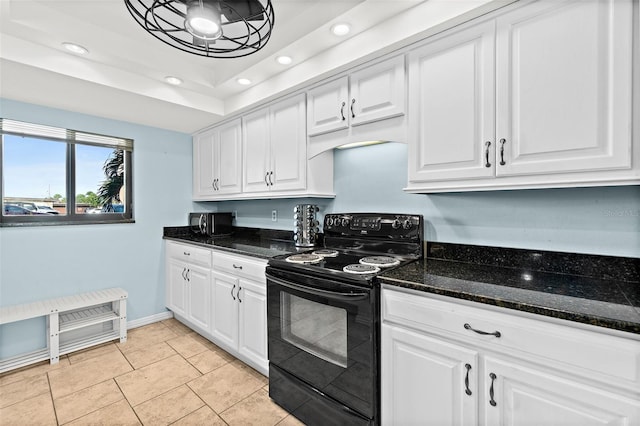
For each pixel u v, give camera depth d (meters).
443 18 1.34
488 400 1.08
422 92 1.50
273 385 1.81
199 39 1.38
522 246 1.51
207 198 3.09
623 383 0.85
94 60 1.89
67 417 1.67
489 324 1.07
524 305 0.99
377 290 1.37
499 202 1.58
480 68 1.32
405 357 1.29
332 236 2.19
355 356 1.40
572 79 1.11
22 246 2.31
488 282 1.26
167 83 2.25
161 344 2.55
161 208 3.09
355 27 1.58
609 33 1.04
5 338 2.21
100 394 1.88
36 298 2.38
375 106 1.67
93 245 2.66
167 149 3.13
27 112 2.30
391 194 2.00
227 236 3.06
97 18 1.68
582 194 1.35
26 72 1.76
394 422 1.33
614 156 1.04
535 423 0.99
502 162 1.27
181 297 2.84
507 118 1.25
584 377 0.91
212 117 2.69
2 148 2.25
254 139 2.50
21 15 1.49
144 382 2.01
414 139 1.54
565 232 1.39
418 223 1.77
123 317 2.58
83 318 2.50
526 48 1.20
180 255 2.85
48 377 2.06
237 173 2.68
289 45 1.75
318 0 1.57
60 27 1.62
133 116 2.65
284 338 1.74
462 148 1.38
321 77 1.89
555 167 1.15
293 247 2.28
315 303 1.57
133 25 1.75
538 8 1.17
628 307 0.95
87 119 2.59
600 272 1.31
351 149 2.21
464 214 1.69
